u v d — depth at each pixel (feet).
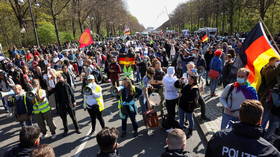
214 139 6.95
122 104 17.29
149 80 19.57
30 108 17.90
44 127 18.62
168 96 17.22
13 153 8.32
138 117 22.25
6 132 20.84
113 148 8.44
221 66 25.34
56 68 35.24
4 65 41.98
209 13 147.02
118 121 21.67
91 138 18.25
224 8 114.42
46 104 18.17
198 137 17.29
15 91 17.89
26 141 8.37
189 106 15.99
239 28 129.18
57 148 16.92
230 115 12.64
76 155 15.84
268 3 74.18
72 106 18.52
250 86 12.11
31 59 45.88
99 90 17.97
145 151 15.74
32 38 101.19
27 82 26.45
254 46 13.28
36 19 113.50
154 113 17.51
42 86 26.78
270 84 14.15
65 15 108.37
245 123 6.53
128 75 29.84
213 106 23.16
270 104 14.08
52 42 107.14
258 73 13.24
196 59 33.01
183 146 7.52
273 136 8.96
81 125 21.13
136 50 50.14
